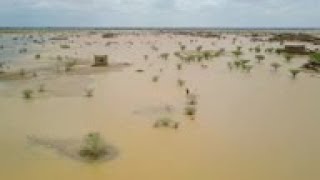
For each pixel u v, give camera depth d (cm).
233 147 1508
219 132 1678
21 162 1349
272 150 1488
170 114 1944
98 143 1424
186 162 1362
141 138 1591
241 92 2475
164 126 1744
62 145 1508
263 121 1848
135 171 1288
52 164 1335
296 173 1296
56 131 1670
